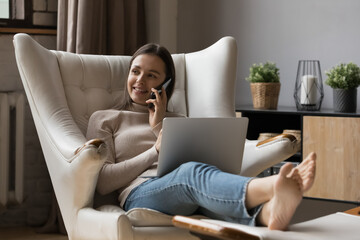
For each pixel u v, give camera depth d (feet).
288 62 12.70
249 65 13.19
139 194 6.68
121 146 7.50
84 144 6.48
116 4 11.74
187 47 13.74
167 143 6.40
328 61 12.21
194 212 6.48
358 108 11.71
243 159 7.94
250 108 11.69
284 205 5.02
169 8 13.33
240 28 13.25
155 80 7.98
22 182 11.33
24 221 12.07
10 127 11.69
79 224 6.57
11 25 11.77
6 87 11.61
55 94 7.63
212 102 8.54
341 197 10.37
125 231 5.88
